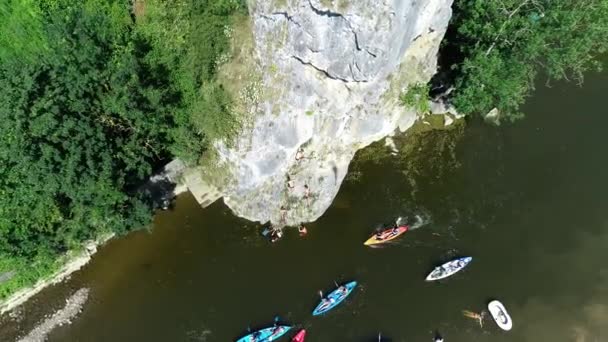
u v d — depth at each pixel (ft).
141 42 162.09
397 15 120.67
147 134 152.46
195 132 158.61
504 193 174.29
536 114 187.93
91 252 162.40
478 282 160.45
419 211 171.01
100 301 156.97
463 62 161.38
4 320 153.48
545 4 155.43
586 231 168.76
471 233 167.84
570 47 155.84
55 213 142.61
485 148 180.86
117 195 141.18
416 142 180.45
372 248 164.45
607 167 179.42
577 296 159.12
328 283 159.74
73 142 136.67
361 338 152.35
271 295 157.99
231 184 164.35
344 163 167.22
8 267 150.61
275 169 158.92
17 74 146.41
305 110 147.13
